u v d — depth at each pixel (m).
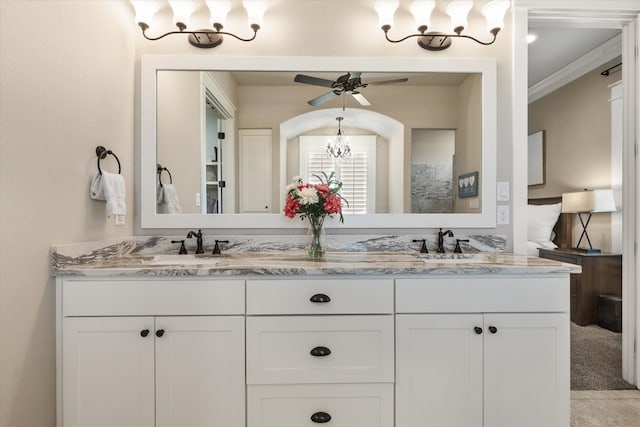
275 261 1.44
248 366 1.25
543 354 1.29
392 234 1.78
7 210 1.01
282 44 1.78
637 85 1.82
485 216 1.77
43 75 1.14
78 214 1.33
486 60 1.78
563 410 1.29
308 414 1.26
